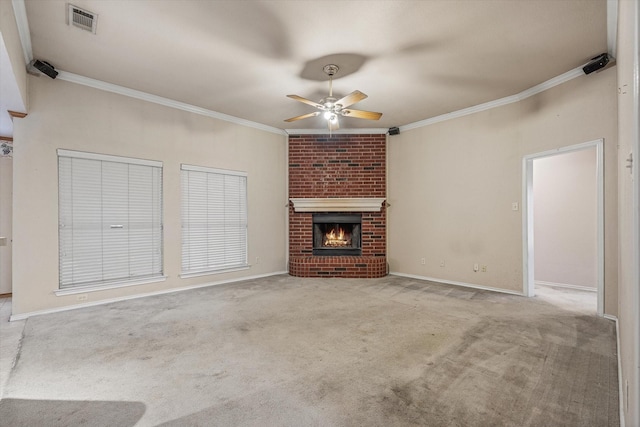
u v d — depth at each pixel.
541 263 5.00
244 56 3.23
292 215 5.84
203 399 1.86
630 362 1.05
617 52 2.66
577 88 3.55
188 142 4.63
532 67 3.46
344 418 1.68
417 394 1.90
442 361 2.32
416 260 5.42
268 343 2.65
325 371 2.18
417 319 3.24
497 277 4.44
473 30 2.78
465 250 4.79
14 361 2.34
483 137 4.57
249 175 5.38
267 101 4.46
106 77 3.71
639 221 0.69
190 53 3.18
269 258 5.67
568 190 4.78
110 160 3.92
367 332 2.89
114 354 2.45
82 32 2.81
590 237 4.59
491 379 2.06
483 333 2.85
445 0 2.40
